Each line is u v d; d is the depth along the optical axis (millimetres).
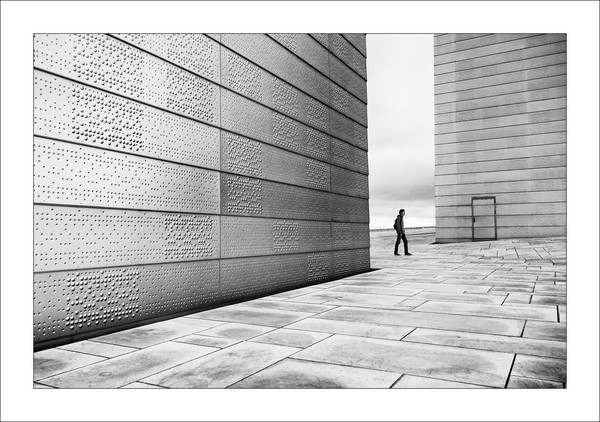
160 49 4430
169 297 4434
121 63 3994
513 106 21094
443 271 9102
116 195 3904
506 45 21234
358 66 9469
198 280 4836
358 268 9055
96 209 3729
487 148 21562
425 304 5008
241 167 5613
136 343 3393
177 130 4613
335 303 5211
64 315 3436
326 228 7801
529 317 4203
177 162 4602
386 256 14594
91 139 3699
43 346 3264
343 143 8625
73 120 3559
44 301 3307
